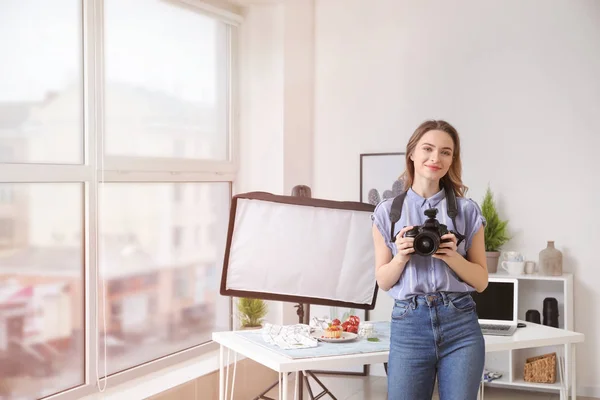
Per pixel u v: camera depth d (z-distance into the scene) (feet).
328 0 15.99
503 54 14.80
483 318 12.02
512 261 14.19
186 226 14.05
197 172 14.21
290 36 15.44
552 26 14.46
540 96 14.57
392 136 15.62
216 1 14.71
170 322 13.57
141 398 11.14
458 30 15.10
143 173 12.72
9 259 10.09
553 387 13.39
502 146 14.85
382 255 8.16
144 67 12.85
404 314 7.86
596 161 14.24
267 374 14.52
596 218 14.26
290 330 10.05
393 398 7.90
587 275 14.33
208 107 14.69
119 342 12.28
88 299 11.37
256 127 15.53
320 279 10.13
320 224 10.02
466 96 15.08
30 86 10.37
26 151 10.33
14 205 10.16
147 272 12.99
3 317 10.01
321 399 13.78
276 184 15.44
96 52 11.51
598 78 14.20
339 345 9.43
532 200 14.67
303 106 15.88
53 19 10.75
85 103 11.35
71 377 11.18
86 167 11.28
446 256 7.54
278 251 10.05
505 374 14.14
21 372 10.30
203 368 13.09
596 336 14.30
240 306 14.37
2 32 9.89
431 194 8.05
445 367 7.75
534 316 14.08
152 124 13.08
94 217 11.48
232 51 15.29
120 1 12.22
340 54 15.97
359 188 15.87
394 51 15.58
